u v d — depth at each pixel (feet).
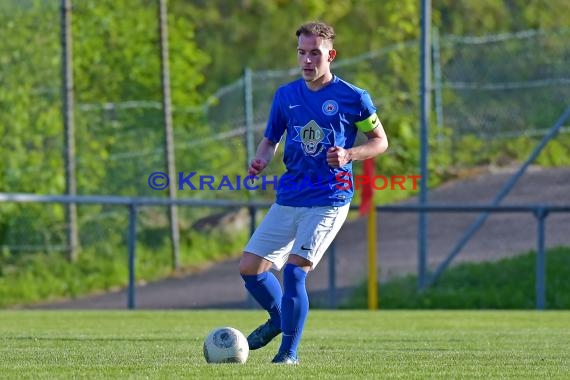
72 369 75.61
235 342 80.53
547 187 271.08
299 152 82.74
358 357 87.97
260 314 162.20
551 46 321.52
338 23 390.42
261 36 409.49
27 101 248.73
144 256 237.25
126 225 248.73
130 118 270.67
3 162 243.40
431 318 153.99
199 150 271.69
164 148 236.22
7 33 251.19
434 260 230.48
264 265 83.97
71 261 227.20
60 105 252.01
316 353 92.48
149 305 208.13
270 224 83.56
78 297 220.23
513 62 322.14
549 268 203.00
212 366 76.54
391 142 288.51
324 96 82.84
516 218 255.50
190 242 252.42
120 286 226.99
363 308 189.98
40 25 253.44
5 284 217.56
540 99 314.96
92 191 252.01
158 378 69.15
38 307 208.64
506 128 310.45
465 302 189.67
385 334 121.19
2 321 144.87
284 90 84.48
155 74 273.95
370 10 389.19
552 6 355.15
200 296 213.05
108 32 266.77
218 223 260.42
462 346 102.27
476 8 367.25
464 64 325.01
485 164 293.84
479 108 314.55
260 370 73.72
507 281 200.03
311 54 82.38
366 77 312.71
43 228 239.71
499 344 105.09
